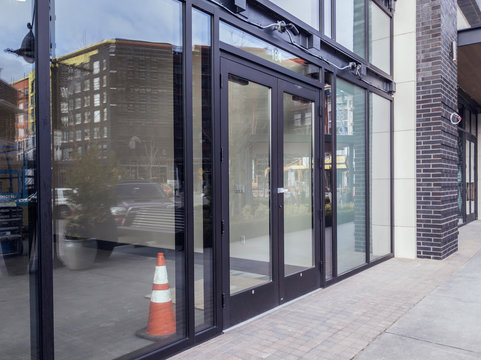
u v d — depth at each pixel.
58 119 2.85
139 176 3.33
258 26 4.25
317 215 5.30
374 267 6.66
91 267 2.99
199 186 3.68
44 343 2.49
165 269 3.38
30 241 2.50
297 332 3.78
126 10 3.32
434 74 7.17
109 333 3.06
